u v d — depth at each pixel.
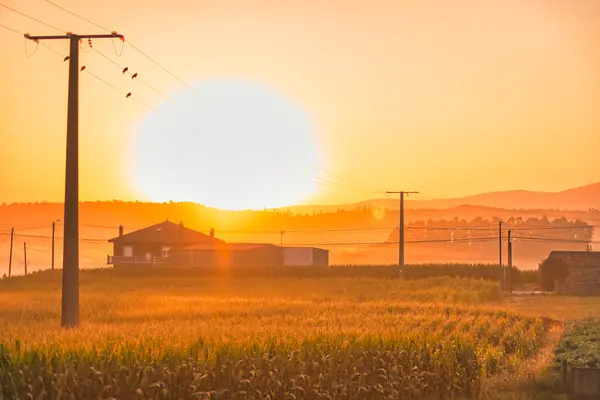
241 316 75.12
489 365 48.69
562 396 38.34
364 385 39.41
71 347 33.72
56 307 81.19
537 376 44.59
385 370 40.16
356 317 69.38
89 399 31.98
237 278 161.75
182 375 33.84
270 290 133.75
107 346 34.12
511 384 43.16
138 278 161.75
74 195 56.50
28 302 92.88
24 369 31.31
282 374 36.53
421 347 43.06
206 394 33.75
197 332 43.00
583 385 39.06
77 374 32.09
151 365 33.47
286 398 36.28
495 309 94.94
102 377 32.16
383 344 41.75
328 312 79.81
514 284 179.00
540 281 168.62
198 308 85.06
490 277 167.00
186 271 175.88
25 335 41.78
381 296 123.06
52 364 32.00
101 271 175.00
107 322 66.44
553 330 75.94
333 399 37.66
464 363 43.75
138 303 91.81
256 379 35.59
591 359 47.88
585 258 172.25
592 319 83.75
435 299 120.88
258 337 40.47
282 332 44.00
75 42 56.94
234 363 35.25
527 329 72.19
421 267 171.00
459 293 125.38
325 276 173.00
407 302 111.81
